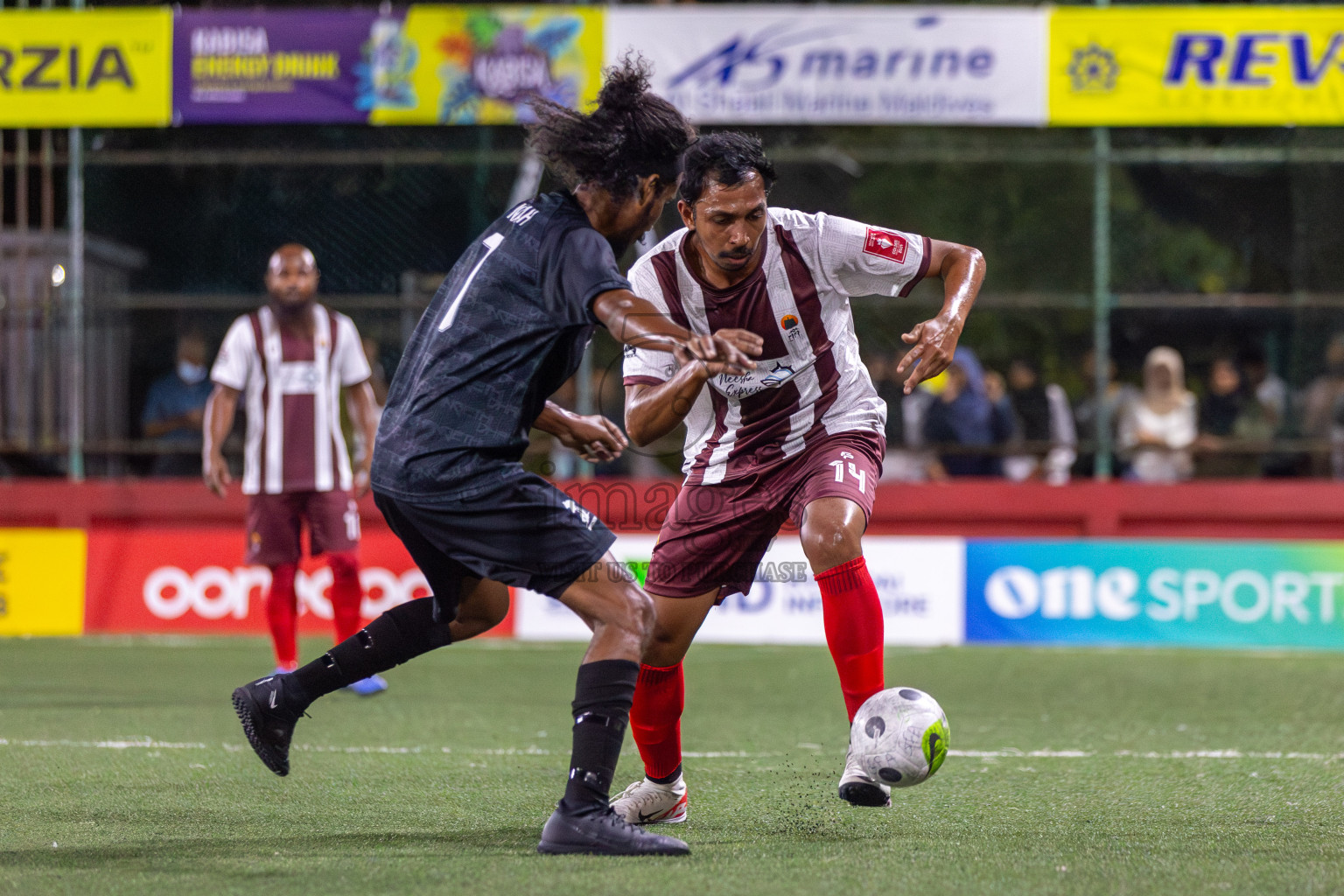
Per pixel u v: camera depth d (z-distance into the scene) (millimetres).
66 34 23781
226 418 16906
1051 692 17719
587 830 8258
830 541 9148
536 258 8016
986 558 23422
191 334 24625
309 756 12547
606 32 23000
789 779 11445
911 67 22938
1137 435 24703
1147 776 11547
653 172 8305
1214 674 19641
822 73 22891
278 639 16859
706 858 8156
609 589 8328
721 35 22891
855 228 9742
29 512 24688
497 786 10977
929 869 7891
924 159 24156
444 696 17250
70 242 24500
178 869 7934
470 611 8914
